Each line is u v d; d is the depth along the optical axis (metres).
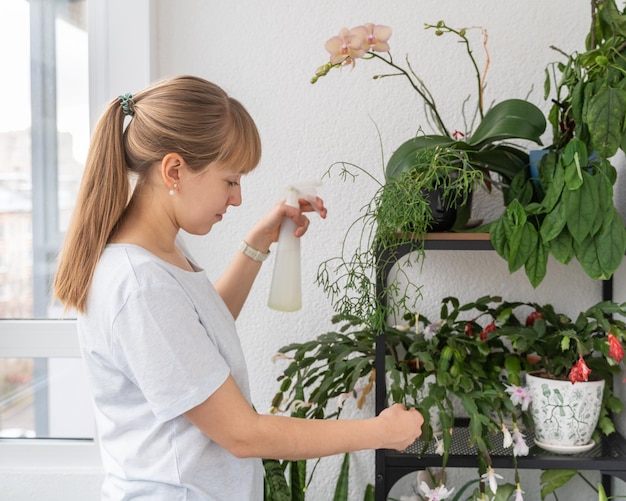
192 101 1.08
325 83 1.75
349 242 1.77
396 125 1.75
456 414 1.75
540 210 1.37
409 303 1.77
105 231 1.09
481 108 1.55
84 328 1.09
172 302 1.05
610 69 1.33
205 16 1.76
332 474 1.81
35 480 1.83
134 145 1.09
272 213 1.38
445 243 1.41
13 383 1.87
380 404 1.42
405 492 1.80
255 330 1.80
